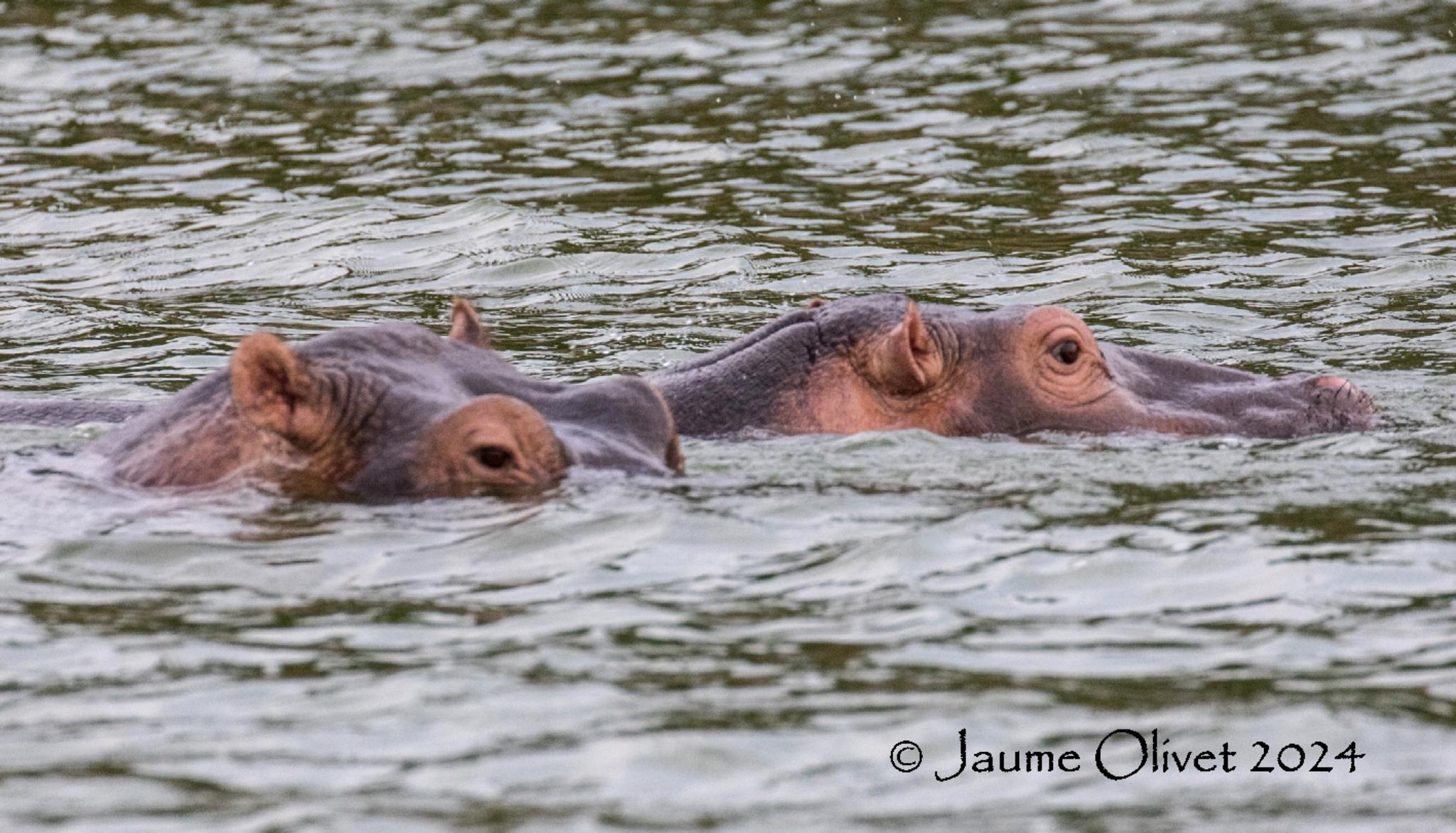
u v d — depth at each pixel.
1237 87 71.44
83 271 50.69
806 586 23.39
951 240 52.50
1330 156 61.47
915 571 23.95
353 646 21.48
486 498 24.95
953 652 21.42
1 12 90.06
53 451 28.55
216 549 24.17
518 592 23.03
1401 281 47.00
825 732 19.31
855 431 32.09
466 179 60.56
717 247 51.84
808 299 46.66
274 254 52.22
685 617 22.38
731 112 69.25
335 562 23.77
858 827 17.44
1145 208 55.56
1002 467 29.27
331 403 25.34
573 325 44.22
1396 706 19.88
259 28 86.38
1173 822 17.58
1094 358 33.19
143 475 26.22
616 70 76.75
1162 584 23.56
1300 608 22.67
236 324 44.66
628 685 20.42
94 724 19.62
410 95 72.94
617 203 57.31
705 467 28.59
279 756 18.84
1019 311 33.47
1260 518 26.03
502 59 79.12
